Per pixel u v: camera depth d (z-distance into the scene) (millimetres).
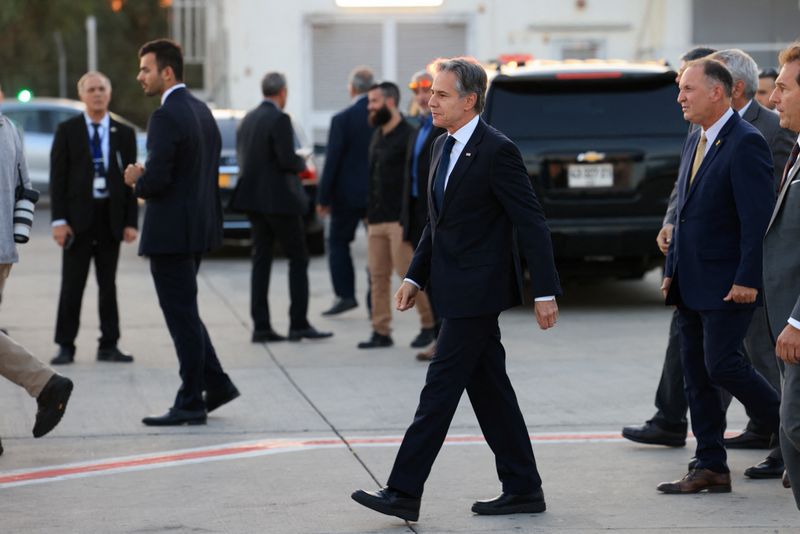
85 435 9766
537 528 7426
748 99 8883
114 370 12344
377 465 8898
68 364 12625
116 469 8789
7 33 46812
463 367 7391
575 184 15102
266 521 7578
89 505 7914
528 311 16016
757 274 7680
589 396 11188
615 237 15047
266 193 13609
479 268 7324
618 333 14352
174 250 9898
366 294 16766
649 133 15156
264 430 9961
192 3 39719
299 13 29188
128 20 60625
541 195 15086
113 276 12781
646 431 9352
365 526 7477
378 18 29359
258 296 13898
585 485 8375
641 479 8516
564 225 15078
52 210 12500
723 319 7891
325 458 9102
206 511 7785
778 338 6426
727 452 9188
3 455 9164
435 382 7391
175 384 11688
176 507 7871
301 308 13953
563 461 9023
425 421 7371
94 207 12516
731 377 7906
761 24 29812
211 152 10219
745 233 7707
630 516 7656
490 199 7340
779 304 6836
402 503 7352
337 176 15219
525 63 15820
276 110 13609
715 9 29797
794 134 8883
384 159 13141
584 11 29688
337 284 15594
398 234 13109
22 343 13797
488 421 7699
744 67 8758
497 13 29531
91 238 12625
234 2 29188
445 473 8703
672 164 15102
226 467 8844
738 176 7762
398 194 13133
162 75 10086
